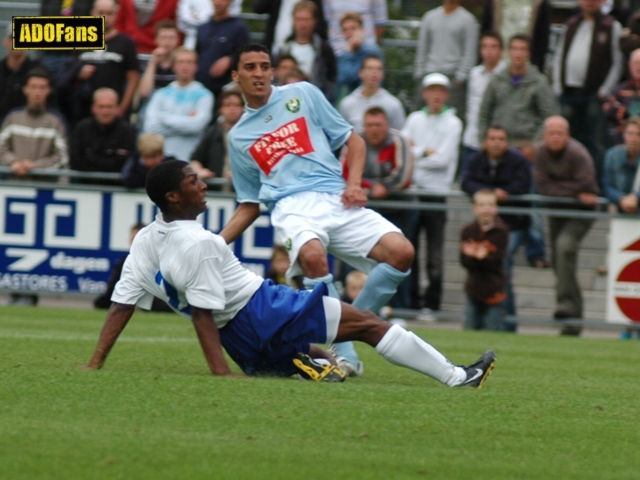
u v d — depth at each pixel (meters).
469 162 37.59
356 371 20.70
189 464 11.63
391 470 11.81
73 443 12.42
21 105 42.16
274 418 14.46
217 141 37.66
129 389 16.17
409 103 47.47
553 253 37.03
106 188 38.06
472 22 43.69
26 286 38.72
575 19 43.50
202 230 17.78
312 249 20.72
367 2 45.12
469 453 12.99
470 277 36.16
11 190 38.47
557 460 12.87
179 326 32.91
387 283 21.20
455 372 18.64
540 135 40.31
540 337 34.84
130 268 18.42
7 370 18.12
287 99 21.73
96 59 41.66
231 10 46.09
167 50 42.31
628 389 20.72
